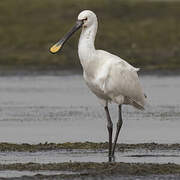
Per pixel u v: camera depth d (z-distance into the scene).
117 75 15.88
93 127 20.73
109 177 14.18
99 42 41.06
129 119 22.22
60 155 16.66
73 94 28.50
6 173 14.49
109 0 47.09
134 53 39.34
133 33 42.22
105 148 17.45
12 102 26.33
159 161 15.82
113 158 16.19
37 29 42.66
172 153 16.81
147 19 44.53
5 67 36.81
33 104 25.77
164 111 23.83
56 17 44.50
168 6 46.62
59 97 27.66
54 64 37.12
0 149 17.27
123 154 16.70
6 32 42.38
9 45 40.59
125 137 19.09
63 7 46.06
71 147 17.52
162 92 28.75
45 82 32.25
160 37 41.69
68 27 42.62
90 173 14.38
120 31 42.47
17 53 39.28
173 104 25.52
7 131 20.12
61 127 20.78
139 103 16.66
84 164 14.99
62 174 14.30
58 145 17.69
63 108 24.73
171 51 39.53
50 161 15.89
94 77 16.03
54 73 35.09
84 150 17.27
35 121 21.91
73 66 36.81
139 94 16.42
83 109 24.52
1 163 15.60
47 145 17.69
